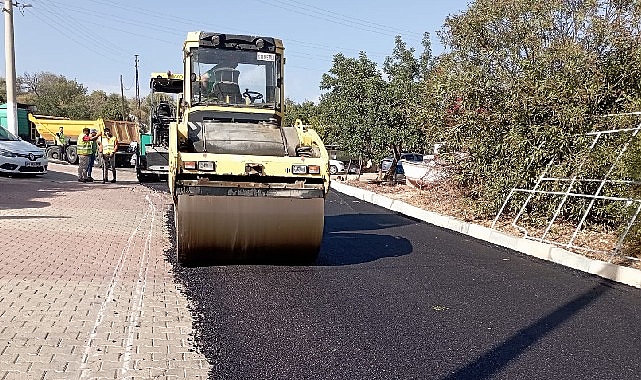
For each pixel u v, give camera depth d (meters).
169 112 12.41
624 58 11.12
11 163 17.72
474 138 12.46
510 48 12.84
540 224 11.04
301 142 8.11
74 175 20.45
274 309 6.00
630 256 8.55
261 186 7.18
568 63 11.11
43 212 10.98
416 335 5.40
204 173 7.01
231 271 7.40
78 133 29.84
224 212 7.01
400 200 16.45
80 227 9.72
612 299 6.79
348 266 8.03
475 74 12.43
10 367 4.18
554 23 12.50
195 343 4.96
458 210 13.57
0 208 11.17
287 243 7.33
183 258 7.33
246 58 9.09
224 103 8.91
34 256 7.42
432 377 4.50
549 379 4.54
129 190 16.09
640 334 5.61
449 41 14.30
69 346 4.64
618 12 11.69
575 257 8.51
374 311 6.07
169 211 12.57
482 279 7.59
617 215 9.73
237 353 4.81
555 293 7.00
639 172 9.30
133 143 24.08
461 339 5.34
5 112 27.56
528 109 11.35
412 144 20.20
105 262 7.46
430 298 6.61
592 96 10.82
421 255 9.06
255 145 7.84
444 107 13.50
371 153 20.89
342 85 20.84
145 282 6.68
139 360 4.50
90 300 5.84
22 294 5.81
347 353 4.92
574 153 10.76
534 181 11.26
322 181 7.36
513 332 5.57
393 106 20.19
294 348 4.98
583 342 5.36
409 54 20.61
